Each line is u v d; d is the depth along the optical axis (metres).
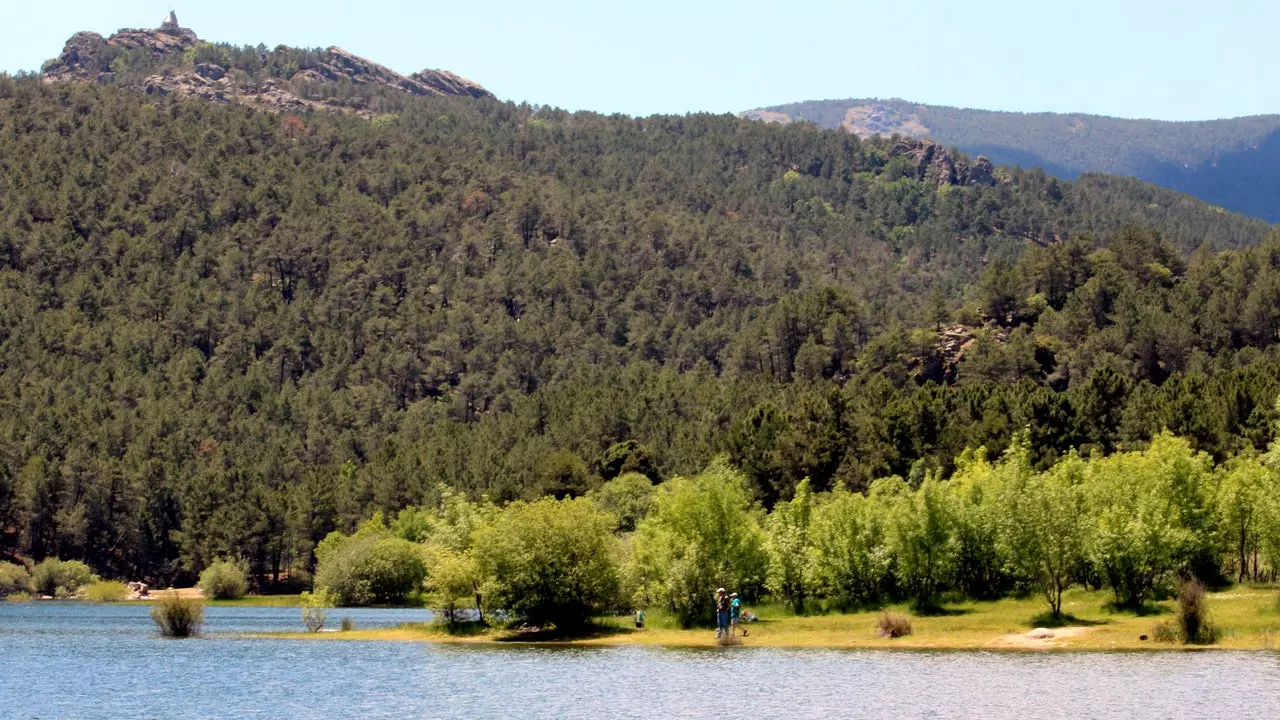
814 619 98.19
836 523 102.81
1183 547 91.19
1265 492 93.88
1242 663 70.00
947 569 96.75
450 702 64.88
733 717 58.56
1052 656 75.88
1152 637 80.25
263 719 61.06
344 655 87.81
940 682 66.88
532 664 79.88
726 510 99.44
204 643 100.19
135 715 63.03
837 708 60.16
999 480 100.88
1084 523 89.62
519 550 95.81
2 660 87.00
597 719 59.00
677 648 88.19
